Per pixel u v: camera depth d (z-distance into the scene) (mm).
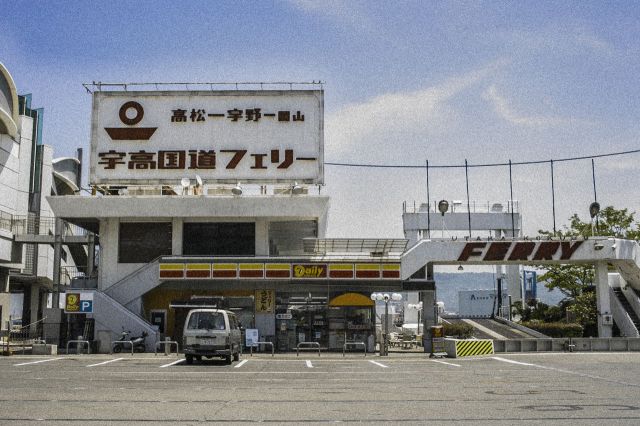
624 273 39969
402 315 70500
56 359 25594
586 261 37438
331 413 11680
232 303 35531
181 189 37875
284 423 10594
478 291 84125
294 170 36375
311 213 34719
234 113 36844
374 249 34688
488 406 12625
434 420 10914
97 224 39125
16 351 29312
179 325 35531
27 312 57781
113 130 36719
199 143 36625
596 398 13867
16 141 48562
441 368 22469
